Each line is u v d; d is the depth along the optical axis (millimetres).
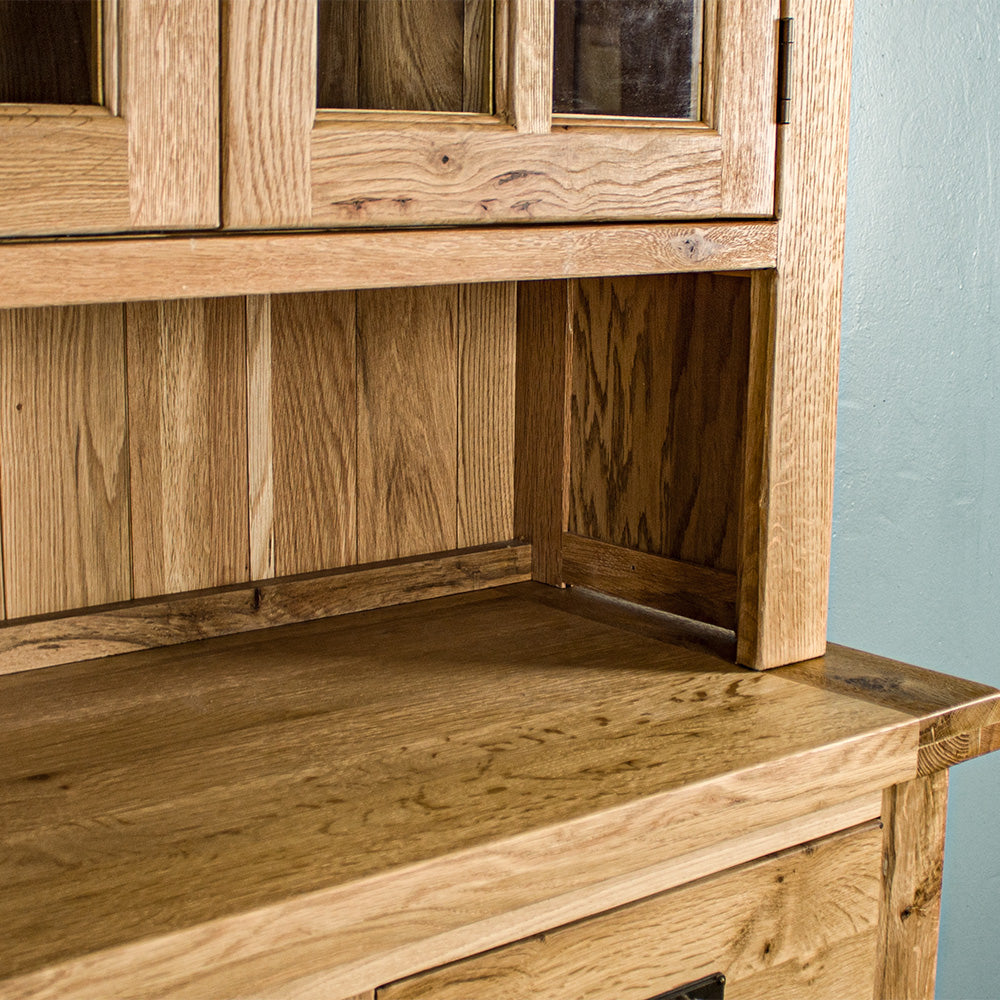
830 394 1090
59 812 799
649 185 930
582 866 805
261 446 1165
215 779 853
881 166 1509
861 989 1022
